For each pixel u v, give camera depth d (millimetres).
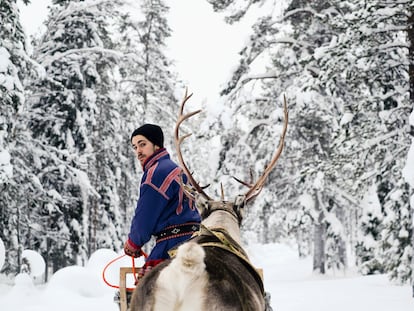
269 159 24000
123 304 4426
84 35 21922
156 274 3232
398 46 13945
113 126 23922
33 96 20469
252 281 3527
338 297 13641
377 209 20312
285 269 33750
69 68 21328
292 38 23625
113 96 24328
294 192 26094
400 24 14312
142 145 4695
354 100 21359
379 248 18453
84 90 21516
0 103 14914
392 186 19641
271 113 23672
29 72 16250
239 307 3145
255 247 45875
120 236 24031
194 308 3057
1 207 17328
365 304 11984
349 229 49656
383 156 16594
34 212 20297
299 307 11922
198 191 4516
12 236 18016
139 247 4465
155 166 4539
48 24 21719
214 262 3281
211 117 21750
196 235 4094
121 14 22172
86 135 21469
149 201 4402
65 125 21297
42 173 20000
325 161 16266
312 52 23438
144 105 27125
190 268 3074
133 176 27312
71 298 13352
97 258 16141
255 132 25188
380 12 13375
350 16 13719
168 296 3088
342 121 16016
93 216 23031
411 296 13102
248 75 22859
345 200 24734
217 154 24250
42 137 21234
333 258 26016
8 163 14836
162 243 4477
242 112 24453
